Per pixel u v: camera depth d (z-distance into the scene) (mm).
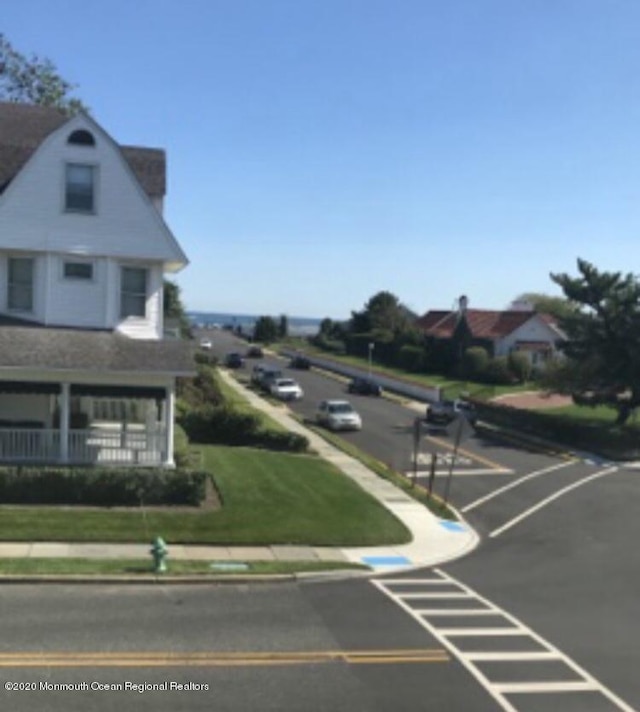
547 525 27938
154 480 25172
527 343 86250
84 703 11086
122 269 29406
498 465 40812
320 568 20219
